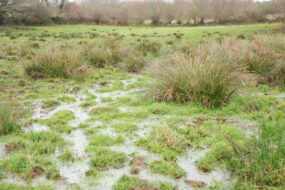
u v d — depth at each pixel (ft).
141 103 17.24
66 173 9.87
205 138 12.34
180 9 135.85
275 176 8.89
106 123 14.26
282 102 16.89
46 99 18.22
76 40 56.90
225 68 17.31
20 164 10.19
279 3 126.41
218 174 9.74
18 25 108.78
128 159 10.80
